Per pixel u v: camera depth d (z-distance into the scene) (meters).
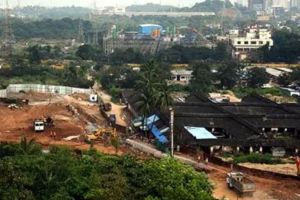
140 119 124.12
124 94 163.25
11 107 145.75
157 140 106.62
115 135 111.69
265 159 95.69
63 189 58.28
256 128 109.25
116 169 66.19
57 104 153.25
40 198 57.44
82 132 118.12
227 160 95.00
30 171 60.62
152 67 119.81
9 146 78.31
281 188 79.88
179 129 106.19
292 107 135.25
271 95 180.62
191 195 56.41
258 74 196.25
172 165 62.44
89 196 56.53
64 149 75.94
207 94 172.00
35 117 134.25
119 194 56.22
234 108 132.75
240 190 75.31
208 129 114.00
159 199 56.19
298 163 88.62
